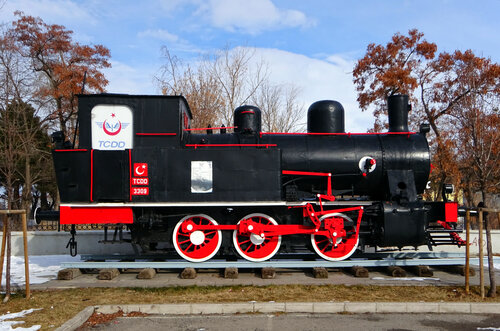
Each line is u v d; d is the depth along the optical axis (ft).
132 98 22.97
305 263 23.11
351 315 16.24
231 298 17.78
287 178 24.72
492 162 43.19
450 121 52.60
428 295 18.43
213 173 22.57
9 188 51.31
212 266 22.76
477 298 17.97
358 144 25.14
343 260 24.18
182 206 22.89
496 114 42.01
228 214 24.22
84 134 22.47
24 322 14.76
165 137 22.99
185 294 18.61
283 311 16.62
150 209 23.13
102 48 71.97
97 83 69.82
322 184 25.43
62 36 71.15
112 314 16.29
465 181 56.03
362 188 25.53
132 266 22.93
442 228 25.64
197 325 15.01
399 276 22.75
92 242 33.04
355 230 23.77
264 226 23.22
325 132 25.86
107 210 22.18
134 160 22.13
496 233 33.35
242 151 22.93
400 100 26.12
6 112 52.44
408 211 22.89
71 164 21.93
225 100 65.72
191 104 60.70
